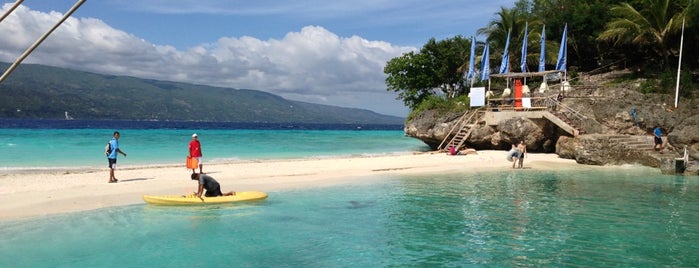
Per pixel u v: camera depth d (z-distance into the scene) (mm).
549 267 9273
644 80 37406
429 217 13461
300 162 26750
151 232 11609
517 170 24422
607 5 45562
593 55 49594
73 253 9922
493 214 13812
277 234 11609
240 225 12414
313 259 9797
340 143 49000
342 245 10781
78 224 12188
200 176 15211
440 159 28984
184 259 9680
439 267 9305
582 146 27203
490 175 22484
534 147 32031
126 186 17484
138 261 9508
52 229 11680
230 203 15172
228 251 10250
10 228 11703
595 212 14086
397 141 54219
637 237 11367
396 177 21594
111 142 18312
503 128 32375
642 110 29875
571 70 49500
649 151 26406
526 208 14672
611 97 33406
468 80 51781
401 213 13922
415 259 9797
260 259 9766
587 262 9555
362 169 24047
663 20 37594
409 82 52594
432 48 53656
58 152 30469
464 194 17188
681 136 26953
